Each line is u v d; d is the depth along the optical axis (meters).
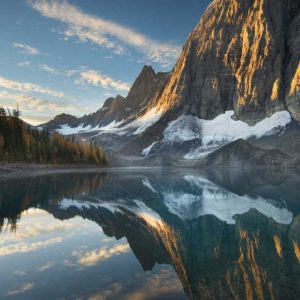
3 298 12.81
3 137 147.12
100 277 15.19
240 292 13.58
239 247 21.58
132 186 78.75
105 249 20.41
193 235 25.50
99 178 108.62
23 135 158.88
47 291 13.47
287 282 14.79
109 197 52.66
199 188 76.44
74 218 32.16
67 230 26.25
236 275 15.73
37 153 162.62
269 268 16.89
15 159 144.50
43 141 176.88
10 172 114.06
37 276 15.26
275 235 25.42
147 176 132.12
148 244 21.94
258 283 14.62
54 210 37.25
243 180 110.00
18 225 28.11
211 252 20.12
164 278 15.10
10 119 158.00
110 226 28.27
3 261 17.69
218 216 35.56
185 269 16.61
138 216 34.56
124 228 27.48
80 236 24.08
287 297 13.16
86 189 66.00
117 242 22.30
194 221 32.31
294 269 16.67
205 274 15.84
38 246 20.95
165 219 33.28
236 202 48.72
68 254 19.09
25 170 130.38
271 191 66.75
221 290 13.78
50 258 18.22
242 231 27.17
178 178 121.31
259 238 24.42
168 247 21.28
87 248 20.58
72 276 15.28
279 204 45.97
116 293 13.29
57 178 100.88
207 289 13.81
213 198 54.44
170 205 45.12
